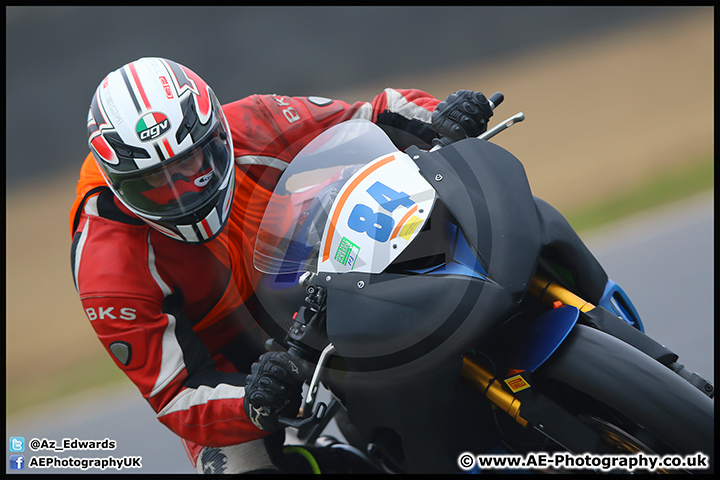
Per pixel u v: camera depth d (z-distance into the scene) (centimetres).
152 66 907
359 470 941
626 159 3453
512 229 720
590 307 755
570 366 690
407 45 6550
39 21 6588
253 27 6619
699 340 1595
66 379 2645
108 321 844
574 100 4719
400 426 731
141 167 842
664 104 4156
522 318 769
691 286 1897
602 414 741
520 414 712
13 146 5997
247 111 1014
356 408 746
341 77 6347
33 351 3055
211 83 6338
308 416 714
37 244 4578
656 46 5350
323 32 6650
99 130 866
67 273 3997
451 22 6669
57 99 6262
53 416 2291
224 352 977
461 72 6091
